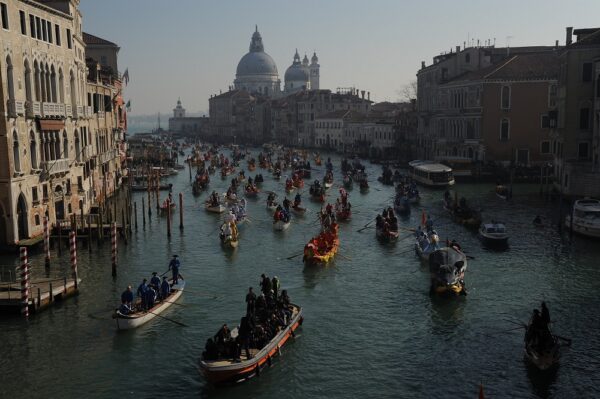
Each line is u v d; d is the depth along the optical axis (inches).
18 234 1604.3
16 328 1129.4
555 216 2113.7
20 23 1585.9
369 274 1470.2
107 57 3267.7
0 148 1520.7
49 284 1283.2
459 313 1199.6
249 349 957.8
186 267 1546.5
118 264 1561.3
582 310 1204.5
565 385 910.4
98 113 2427.4
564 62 2380.7
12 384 930.7
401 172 3868.1
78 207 1995.6
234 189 2874.0
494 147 3198.8
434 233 1663.4
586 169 2245.3
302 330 1119.6
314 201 2677.2
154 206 2529.5
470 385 917.2
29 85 1644.9
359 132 5713.6
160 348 1050.7
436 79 3912.4
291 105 7258.9
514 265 1517.0
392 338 1084.5
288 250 1726.1
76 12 2091.5
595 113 2222.0
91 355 1024.2
